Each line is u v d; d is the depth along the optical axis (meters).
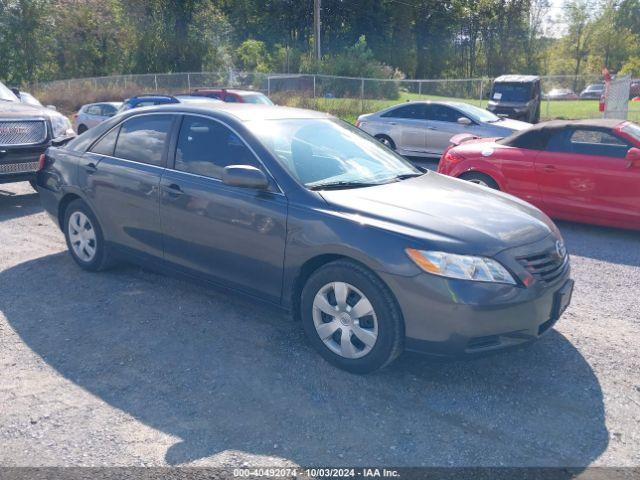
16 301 5.05
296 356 4.11
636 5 66.81
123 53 45.75
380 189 4.27
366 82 29.42
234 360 4.05
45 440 3.18
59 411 3.45
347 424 3.33
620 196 7.23
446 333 3.52
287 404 3.53
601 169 7.32
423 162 14.07
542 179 7.78
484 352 3.59
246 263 4.30
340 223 3.80
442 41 66.94
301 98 27.08
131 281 5.49
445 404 3.54
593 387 3.77
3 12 41.38
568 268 4.09
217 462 3.01
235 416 3.40
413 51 65.31
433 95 29.95
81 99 32.72
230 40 54.41
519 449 3.13
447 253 3.54
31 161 8.60
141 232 5.01
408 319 3.59
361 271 3.69
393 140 14.08
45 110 9.16
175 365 3.98
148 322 4.64
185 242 4.67
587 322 4.77
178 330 4.50
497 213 4.08
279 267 4.11
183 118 4.87
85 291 5.27
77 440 3.18
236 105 5.11
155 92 34.34
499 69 70.75
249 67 47.16
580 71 72.00
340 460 3.02
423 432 3.26
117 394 3.63
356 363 3.80
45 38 42.75
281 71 44.34
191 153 4.71
